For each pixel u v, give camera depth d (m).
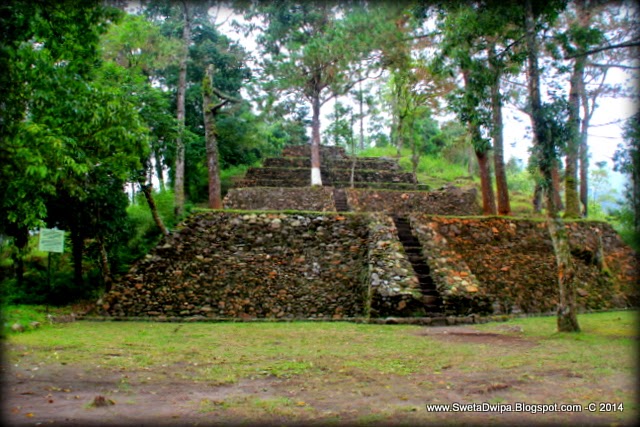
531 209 25.81
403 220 14.42
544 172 9.19
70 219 13.45
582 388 5.09
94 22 8.12
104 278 13.58
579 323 10.05
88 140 8.39
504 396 4.84
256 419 4.14
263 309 11.68
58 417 4.15
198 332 9.20
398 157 31.39
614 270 14.72
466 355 6.89
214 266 12.31
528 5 9.45
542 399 4.72
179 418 4.16
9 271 14.56
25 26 7.04
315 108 23.11
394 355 6.91
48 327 9.62
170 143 15.61
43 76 7.17
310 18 21.64
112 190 13.97
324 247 13.05
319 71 21.19
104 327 9.78
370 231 13.19
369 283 11.55
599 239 15.12
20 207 8.97
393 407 4.51
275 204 20.95
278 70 20.09
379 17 16.22
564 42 9.68
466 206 21.59
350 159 28.05
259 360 6.56
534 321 10.84
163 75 25.42
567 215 17.17
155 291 11.72
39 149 7.11
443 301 11.23
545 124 9.12
